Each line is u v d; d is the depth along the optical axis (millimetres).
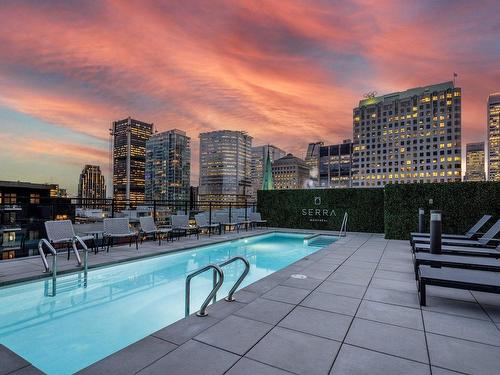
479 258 5055
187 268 7652
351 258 7504
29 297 5086
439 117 112750
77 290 5504
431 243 5516
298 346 2799
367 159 127438
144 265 7746
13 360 2555
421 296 3982
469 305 4031
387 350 2744
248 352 2668
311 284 5039
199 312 3586
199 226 11336
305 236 12375
